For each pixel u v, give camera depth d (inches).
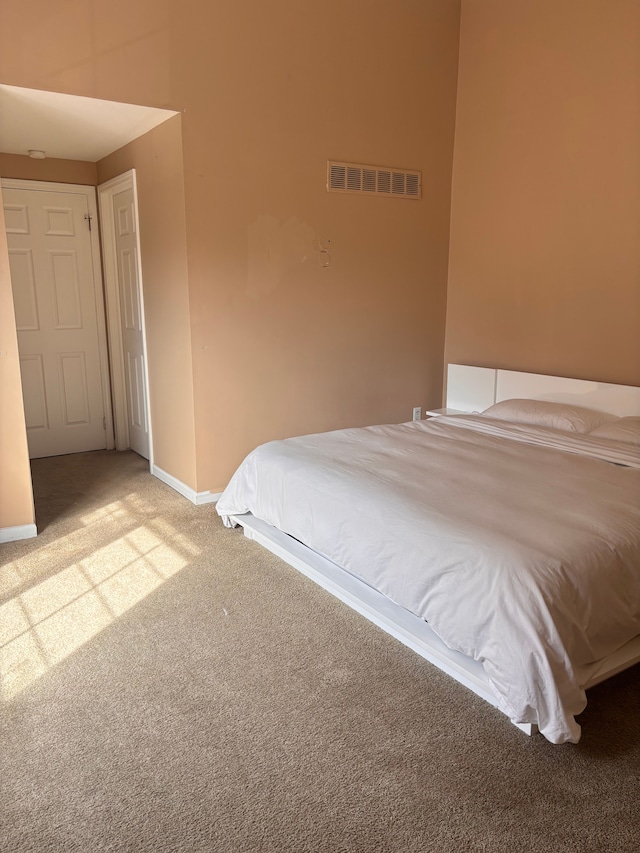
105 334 205.3
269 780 72.7
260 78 151.1
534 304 169.0
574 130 154.0
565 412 146.6
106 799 70.1
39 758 76.1
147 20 134.7
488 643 79.7
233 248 153.6
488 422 150.4
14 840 65.0
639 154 141.3
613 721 82.6
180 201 146.6
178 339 156.9
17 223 186.9
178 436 164.9
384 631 103.8
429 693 88.4
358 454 126.8
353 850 63.9
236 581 120.5
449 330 197.0
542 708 75.0
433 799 70.1
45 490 170.9
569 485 105.8
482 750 77.4
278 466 124.8
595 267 152.9
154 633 103.0
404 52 173.0
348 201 170.6
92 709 84.9
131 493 168.1
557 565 80.0
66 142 169.3
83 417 207.3
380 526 97.9
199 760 75.7
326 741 79.0
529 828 66.4
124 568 125.7
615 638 85.2
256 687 89.5
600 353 153.9
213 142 146.9
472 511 95.2
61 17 125.5
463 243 188.4
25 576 122.3
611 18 143.3
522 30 163.5
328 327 173.5
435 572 87.7
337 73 162.7
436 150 184.5
